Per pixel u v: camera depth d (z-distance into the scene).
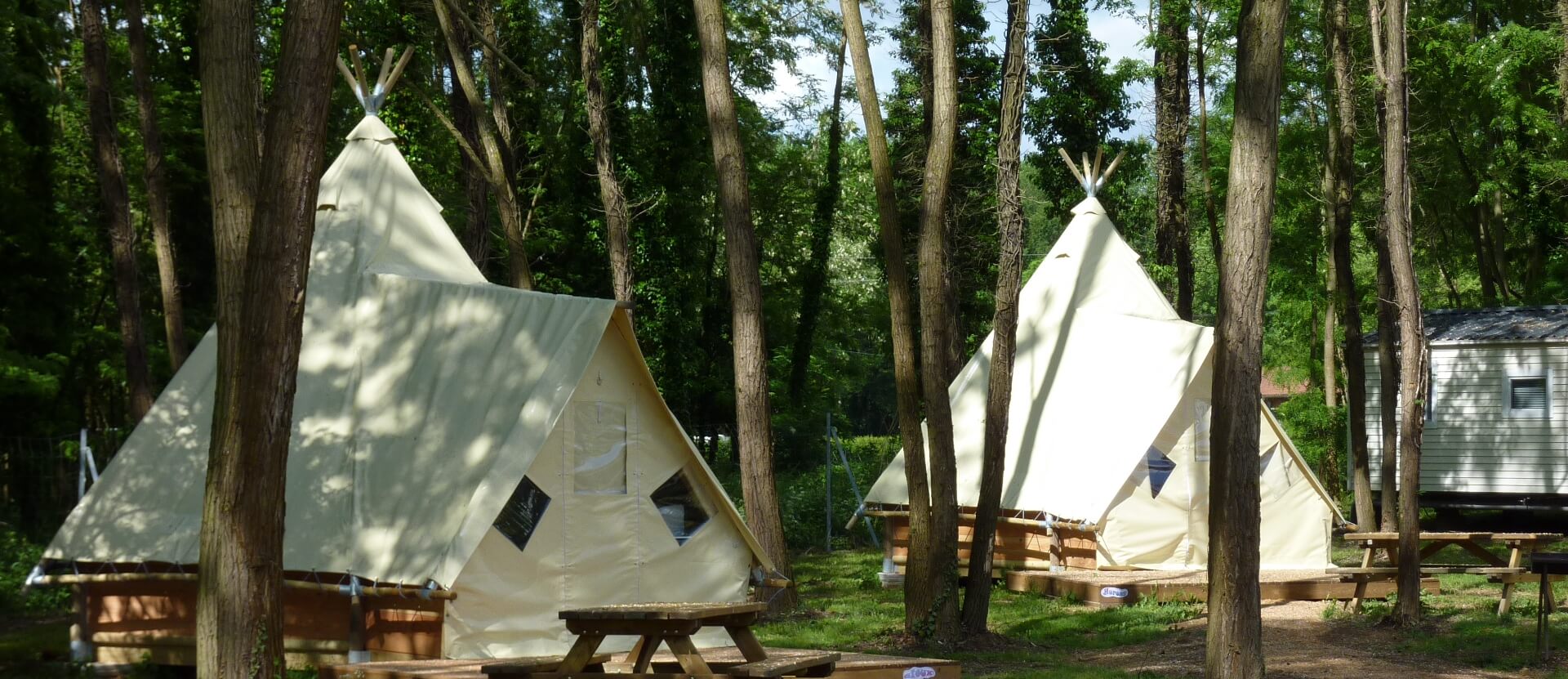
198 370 12.27
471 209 22.30
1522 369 23.73
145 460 11.70
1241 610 8.31
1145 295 18.22
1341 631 12.63
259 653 7.15
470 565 10.17
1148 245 34.94
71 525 11.46
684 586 11.90
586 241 29.69
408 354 11.70
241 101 7.75
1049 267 18.86
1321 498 16.83
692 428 29.30
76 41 26.19
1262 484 16.64
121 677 10.37
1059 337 17.94
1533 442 23.56
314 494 10.95
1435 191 30.72
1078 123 29.80
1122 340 17.11
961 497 17.42
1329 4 22.39
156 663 10.88
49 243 21.72
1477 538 14.33
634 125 30.12
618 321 11.45
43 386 19.66
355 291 12.27
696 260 32.59
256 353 7.21
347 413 11.47
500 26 27.34
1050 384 17.55
